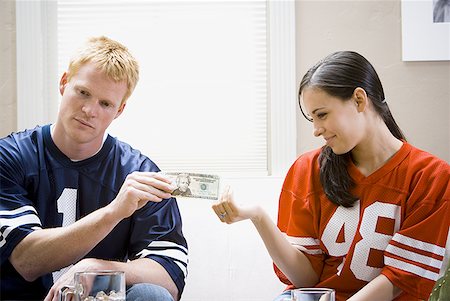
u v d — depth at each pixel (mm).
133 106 3074
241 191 2838
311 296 1496
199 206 2830
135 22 3088
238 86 3082
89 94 2191
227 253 2811
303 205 2332
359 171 2260
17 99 3002
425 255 2141
